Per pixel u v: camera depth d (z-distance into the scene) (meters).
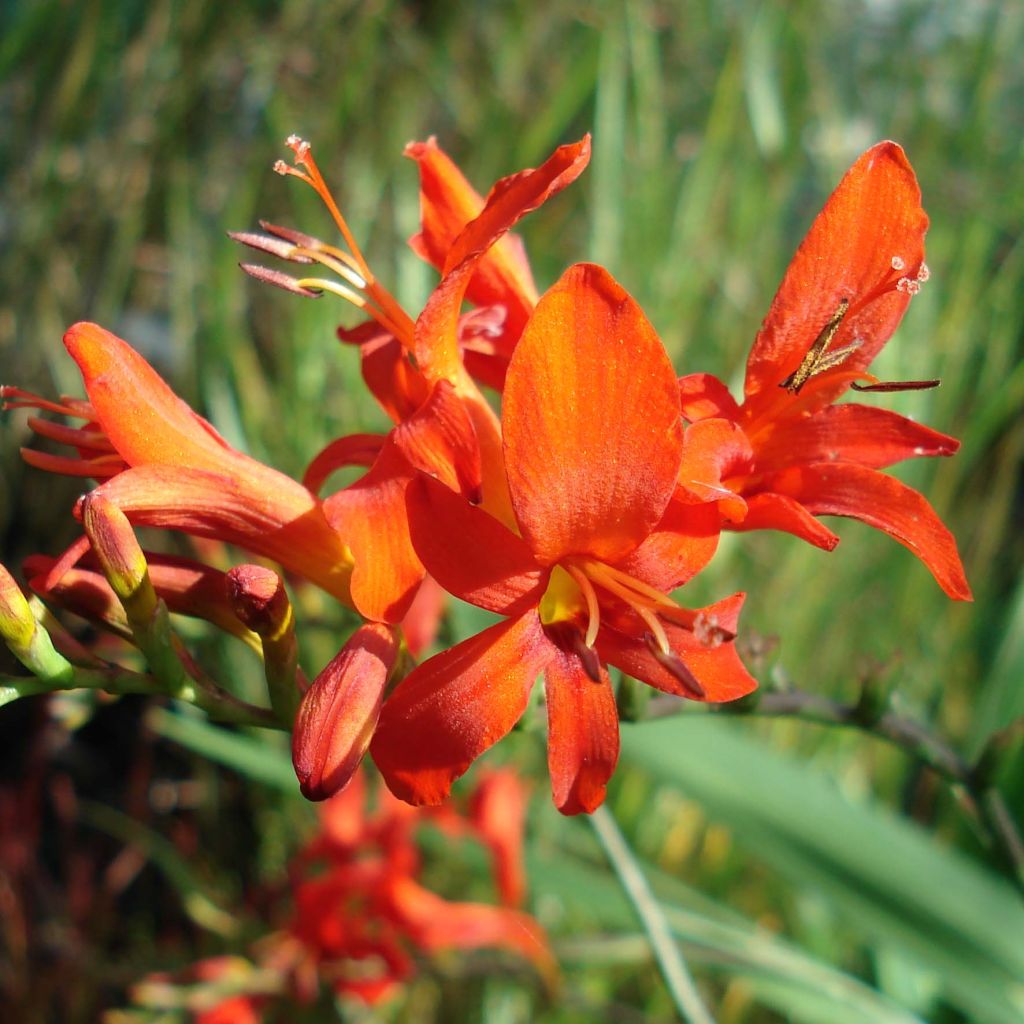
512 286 0.19
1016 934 0.29
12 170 0.53
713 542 0.17
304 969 0.31
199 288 0.53
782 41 0.52
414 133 0.53
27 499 0.52
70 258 0.54
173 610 0.19
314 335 0.47
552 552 0.17
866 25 0.57
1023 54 0.57
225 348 0.47
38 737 0.45
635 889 0.24
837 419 0.19
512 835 0.32
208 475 0.18
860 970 0.45
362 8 0.52
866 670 0.21
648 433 0.16
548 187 0.17
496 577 0.16
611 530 0.17
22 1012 0.41
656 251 0.49
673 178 0.54
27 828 0.45
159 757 0.54
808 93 0.53
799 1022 0.42
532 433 0.16
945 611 0.51
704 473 0.17
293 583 0.27
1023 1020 0.28
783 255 0.54
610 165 0.47
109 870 0.48
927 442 0.19
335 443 0.20
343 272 0.19
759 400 0.19
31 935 0.44
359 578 0.17
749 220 0.51
